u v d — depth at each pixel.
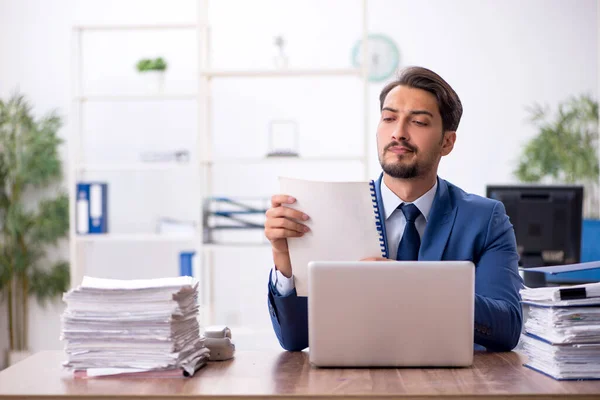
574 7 4.82
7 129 4.84
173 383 1.36
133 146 4.98
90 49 4.96
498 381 1.35
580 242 3.38
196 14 4.95
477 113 4.86
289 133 4.86
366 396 1.25
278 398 1.26
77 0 4.98
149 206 5.00
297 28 4.91
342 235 1.56
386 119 1.82
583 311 1.38
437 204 1.86
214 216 4.09
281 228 1.56
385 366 1.48
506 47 4.84
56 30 4.98
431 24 4.86
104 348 1.41
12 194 4.81
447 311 1.46
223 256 4.94
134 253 5.00
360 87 4.88
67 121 4.98
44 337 4.94
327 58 4.89
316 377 1.39
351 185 1.55
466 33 4.85
